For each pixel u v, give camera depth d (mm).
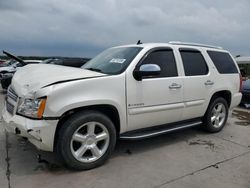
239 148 4449
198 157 3979
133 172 3395
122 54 4148
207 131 5258
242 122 6367
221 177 3340
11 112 3473
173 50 4402
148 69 3635
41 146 3131
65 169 3385
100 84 3377
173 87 4188
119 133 3729
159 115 4074
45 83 3154
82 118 3254
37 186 2951
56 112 3035
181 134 5141
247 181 3258
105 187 2994
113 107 3525
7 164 3477
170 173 3404
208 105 4980
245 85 8578
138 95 3752
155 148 4316
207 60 4945
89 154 3502
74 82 3182
